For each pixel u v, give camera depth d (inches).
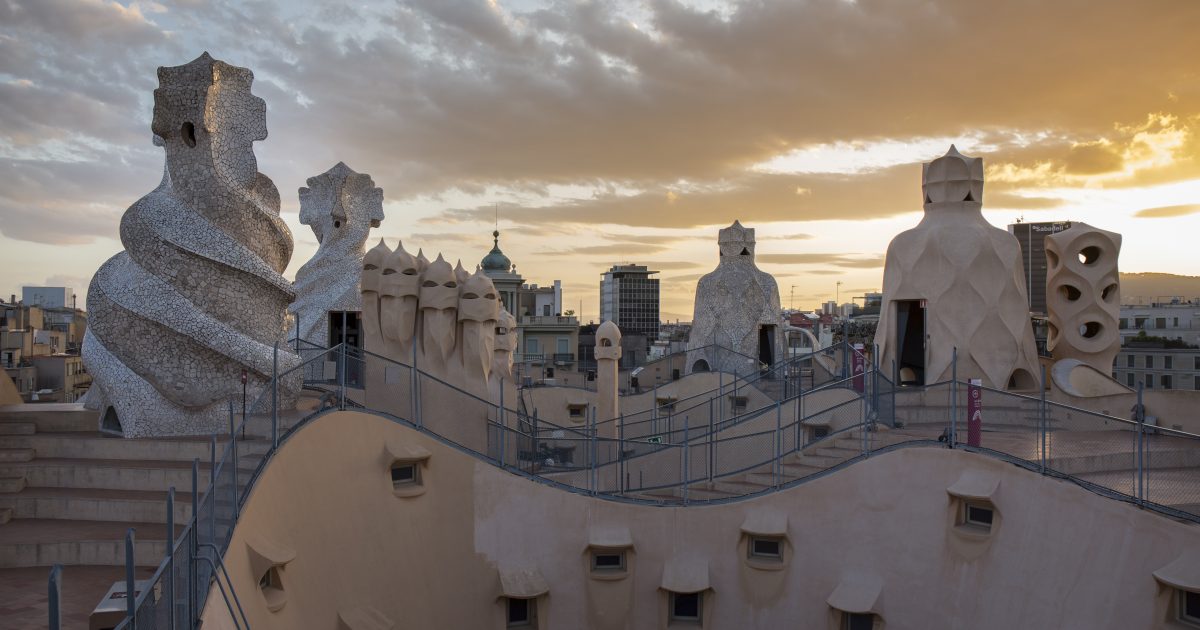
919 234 1164.5
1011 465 717.9
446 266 1012.5
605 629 853.2
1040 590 683.4
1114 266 1274.6
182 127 833.5
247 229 853.8
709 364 1695.4
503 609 850.1
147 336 793.6
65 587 551.2
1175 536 613.3
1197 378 2186.3
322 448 721.6
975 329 1108.5
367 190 1455.5
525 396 1566.2
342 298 1358.3
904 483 780.0
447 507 841.5
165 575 371.6
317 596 667.4
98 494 690.8
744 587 837.2
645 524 866.1
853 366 1099.9
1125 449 788.6
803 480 834.2
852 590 783.7
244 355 801.6
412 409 887.7
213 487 470.9
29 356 2021.4
